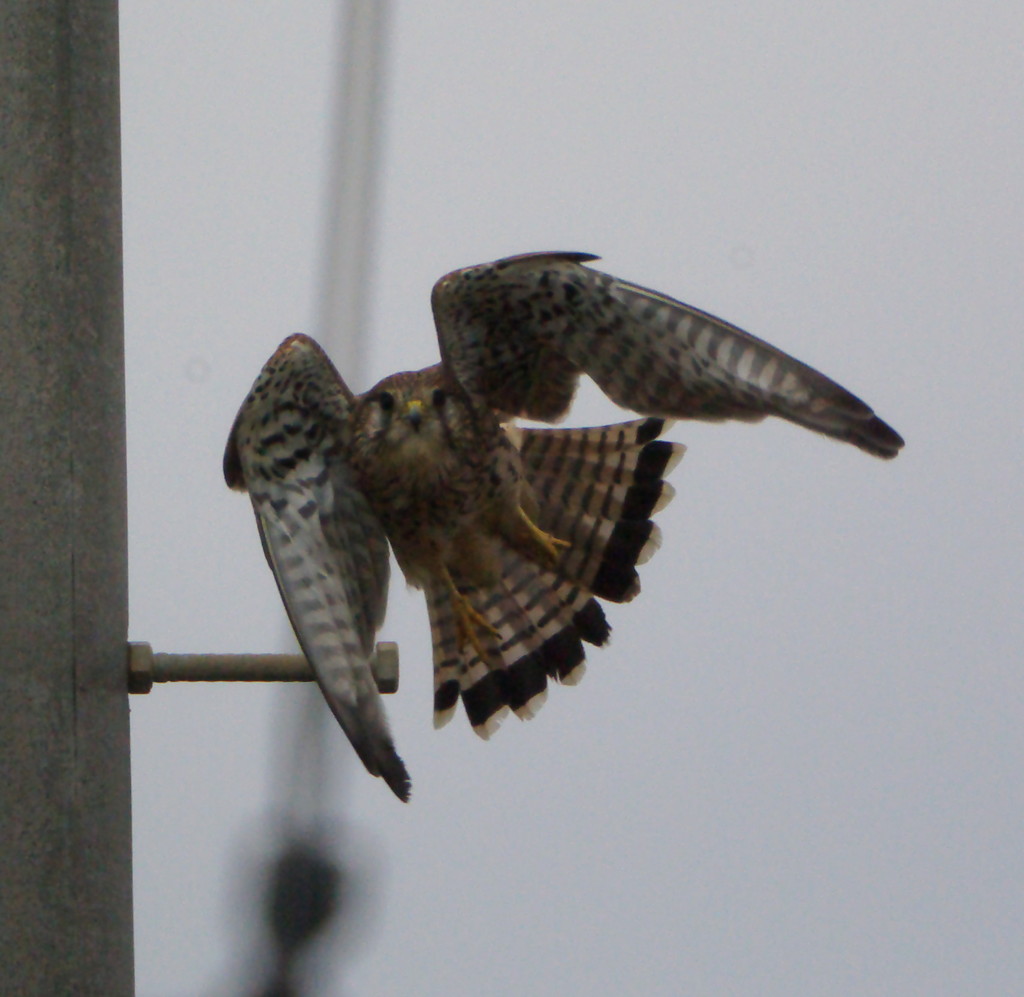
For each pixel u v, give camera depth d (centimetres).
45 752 795
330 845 590
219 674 882
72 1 870
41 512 816
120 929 849
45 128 850
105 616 849
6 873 780
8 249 835
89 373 852
